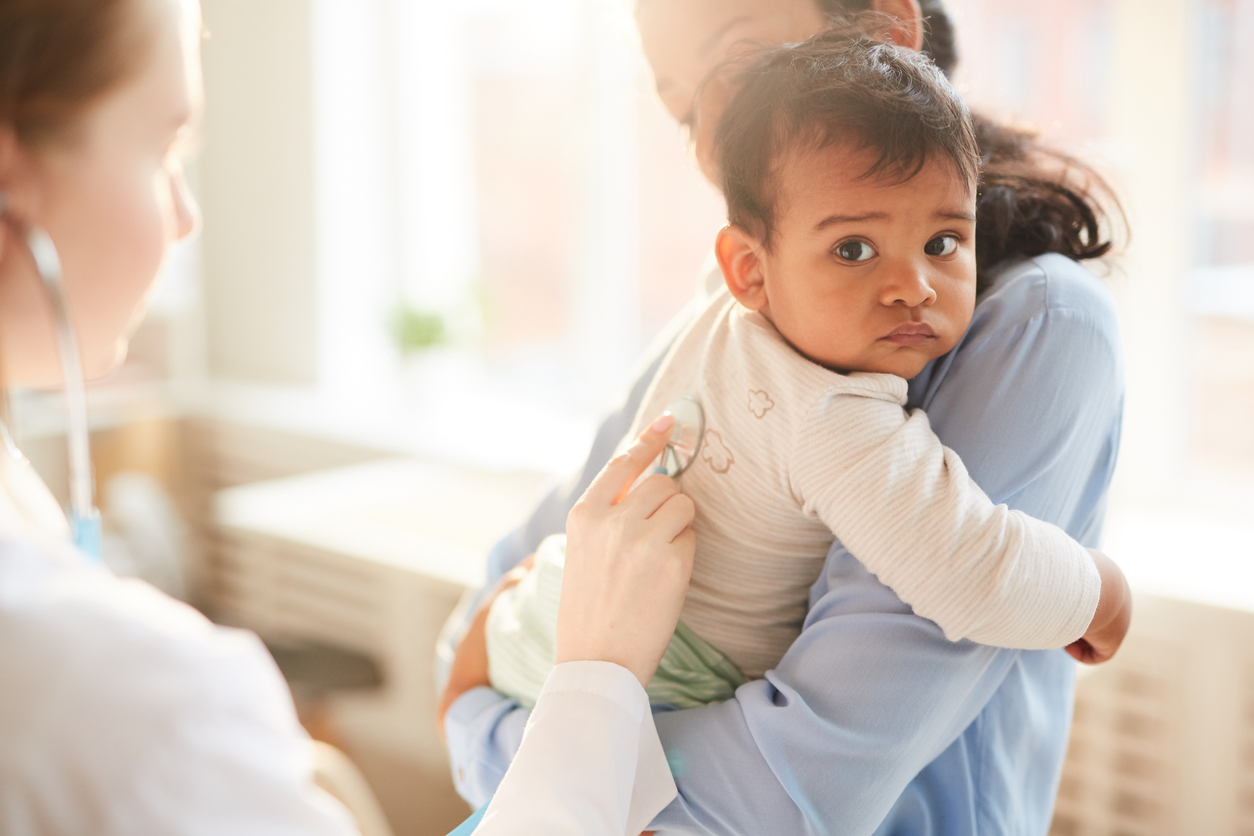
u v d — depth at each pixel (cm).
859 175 61
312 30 288
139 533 252
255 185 312
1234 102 186
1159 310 193
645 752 63
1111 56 193
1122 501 200
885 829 72
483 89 298
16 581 42
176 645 43
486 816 58
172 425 311
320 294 303
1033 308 66
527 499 240
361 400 307
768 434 65
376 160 307
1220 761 154
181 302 322
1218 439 196
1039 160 81
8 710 39
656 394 77
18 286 50
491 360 307
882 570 60
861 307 62
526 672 76
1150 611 157
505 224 300
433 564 204
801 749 61
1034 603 58
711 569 70
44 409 284
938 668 61
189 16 53
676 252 267
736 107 68
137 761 40
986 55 209
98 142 50
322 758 83
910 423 62
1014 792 75
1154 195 191
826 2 77
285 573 235
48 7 46
